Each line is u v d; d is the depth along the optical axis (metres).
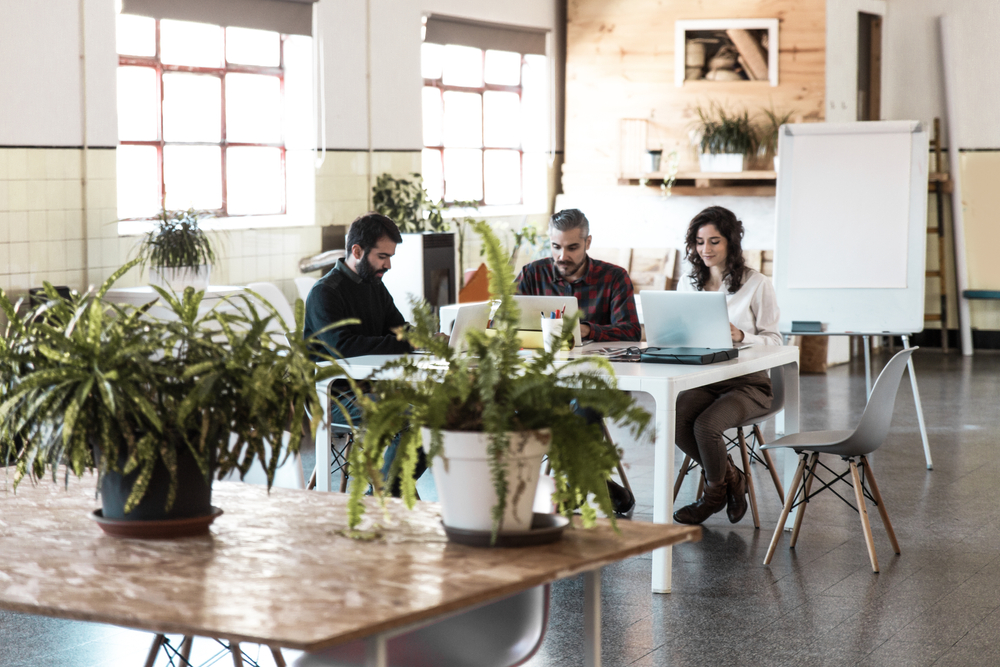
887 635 3.62
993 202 10.75
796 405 4.95
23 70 6.23
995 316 10.91
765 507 5.31
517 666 2.25
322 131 8.19
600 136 10.48
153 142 7.31
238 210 7.93
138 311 2.15
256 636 1.58
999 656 3.43
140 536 2.09
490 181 10.41
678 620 3.76
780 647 3.51
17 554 2.00
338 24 8.26
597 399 1.94
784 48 9.73
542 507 2.55
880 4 10.70
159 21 7.29
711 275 5.21
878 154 7.13
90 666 3.43
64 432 1.95
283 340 6.59
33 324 2.07
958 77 10.77
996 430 7.11
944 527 4.92
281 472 2.95
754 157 9.89
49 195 6.40
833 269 7.19
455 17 9.41
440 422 1.97
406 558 1.95
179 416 1.99
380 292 5.11
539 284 5.46
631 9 10.23
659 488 3.89
